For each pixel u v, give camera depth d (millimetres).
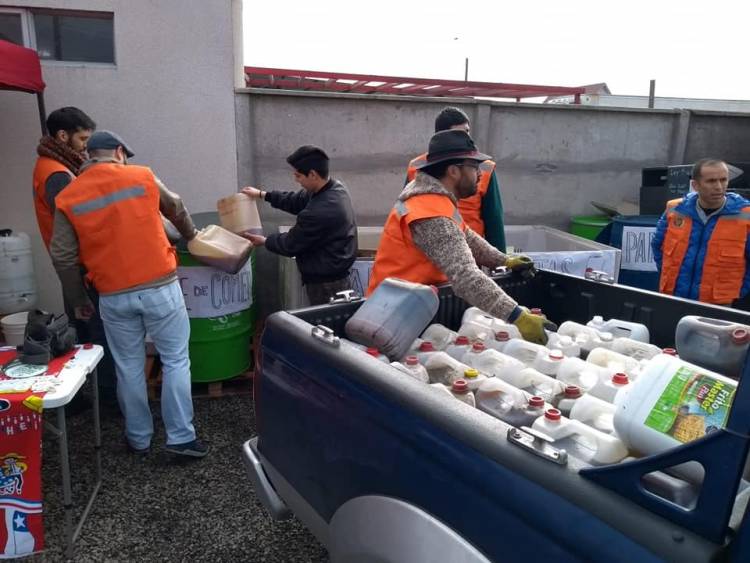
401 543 1314
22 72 3561
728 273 3553
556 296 2711
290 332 1839
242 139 4852
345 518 1516
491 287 2006
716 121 6477
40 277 4566
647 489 1000
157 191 2986
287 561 2443
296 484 1803
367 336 2021
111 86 4379
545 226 6008
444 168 2256
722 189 3473
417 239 2197
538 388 1767
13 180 4340
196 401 3961
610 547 925
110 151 2883
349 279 3939
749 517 824
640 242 5211
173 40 4430
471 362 2014
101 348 2703
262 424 1978
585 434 1343
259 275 5125
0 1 4074
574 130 5965
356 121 5129
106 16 4316
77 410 3711
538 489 1053
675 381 1174
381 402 1411
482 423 1216
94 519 2680
